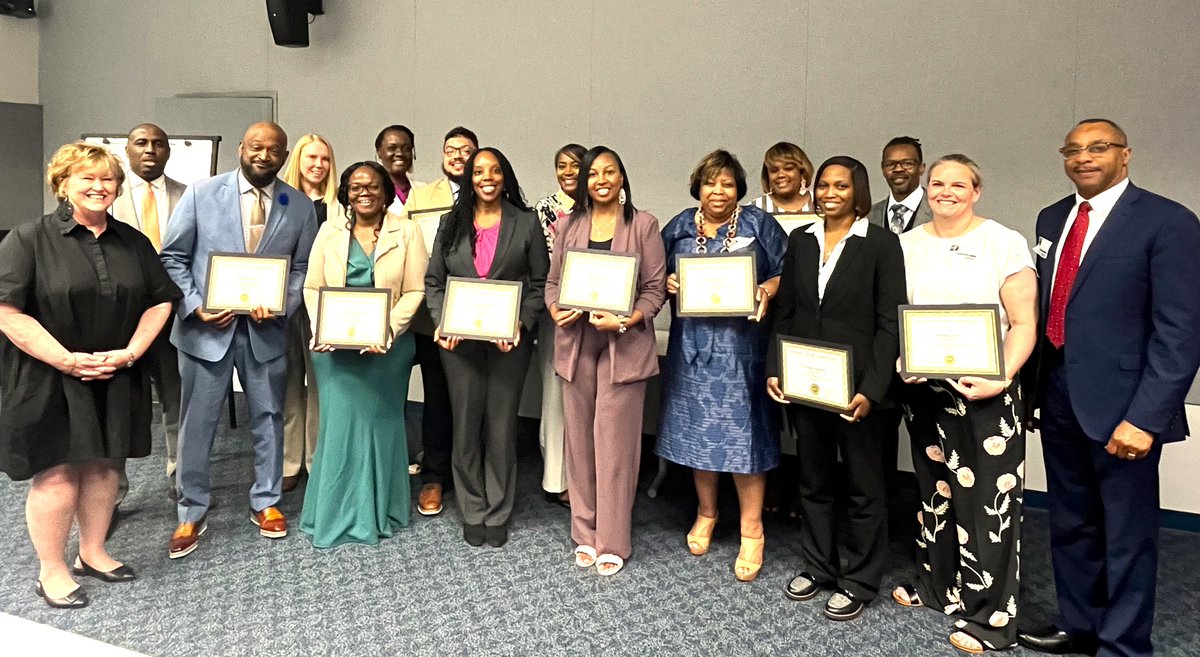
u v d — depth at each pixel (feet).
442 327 9.06
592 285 8.55
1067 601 7.48
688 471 12.92
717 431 8.71
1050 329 7.05
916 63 13.41
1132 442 6.38
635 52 15.43
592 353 8.92
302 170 11.25
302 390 11.57
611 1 15.52
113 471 8.53
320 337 9.18
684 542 9.91
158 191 11.81
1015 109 12.82
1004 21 12.78
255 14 18.53
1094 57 12.27
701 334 8.75
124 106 20.34
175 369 10.78
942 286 7.29
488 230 9.48
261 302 9.20
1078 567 7.38
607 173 8.63
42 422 7.36
